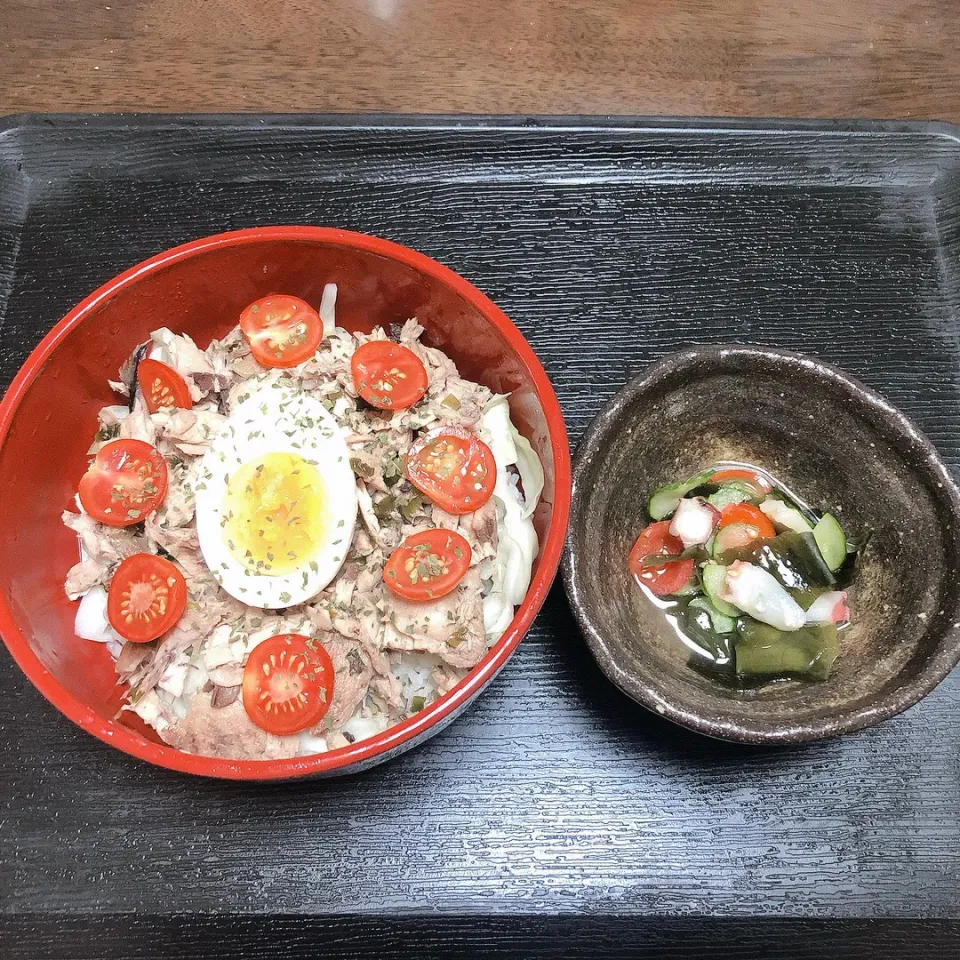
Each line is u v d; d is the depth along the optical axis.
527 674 0.31
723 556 0.31
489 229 0.36
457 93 0.39
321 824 0.30
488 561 0.29
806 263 0.36
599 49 0.40
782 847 0.29
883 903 0.29
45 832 0.29
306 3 0.41
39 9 0.40
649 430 0.31
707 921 0.29
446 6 0.41
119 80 0.39
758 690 0.30
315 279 0.31
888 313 0.35
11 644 0.26
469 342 0.31
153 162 0.36
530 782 0.30
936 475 0.29
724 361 0.30
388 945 0.29
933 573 0.29
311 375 0.30
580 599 0.27
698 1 0.41
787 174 0.37
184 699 0.28
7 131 0.36
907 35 0.41
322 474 0.29
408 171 0.36
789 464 0.33
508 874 0.29
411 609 0.28
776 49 0.41
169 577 0.28
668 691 0.27
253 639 0.28
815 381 0.30
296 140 0.36
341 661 0.28
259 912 0.29
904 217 0.36
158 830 0.29
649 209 0.36
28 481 0.28
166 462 0.30
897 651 0.29
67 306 0.35
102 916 0.29
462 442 0.29
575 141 0.36
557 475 0.27
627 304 0.35
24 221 0.36
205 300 0.31
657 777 0.30
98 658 0.29
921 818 0.30
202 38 0.40
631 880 0.29
